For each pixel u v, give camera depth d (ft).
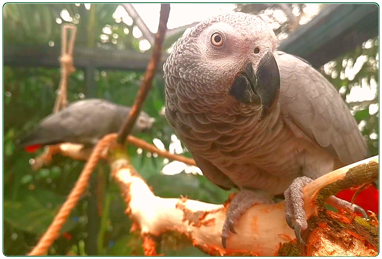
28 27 2.05
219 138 0.92
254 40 0.79
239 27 0.80
